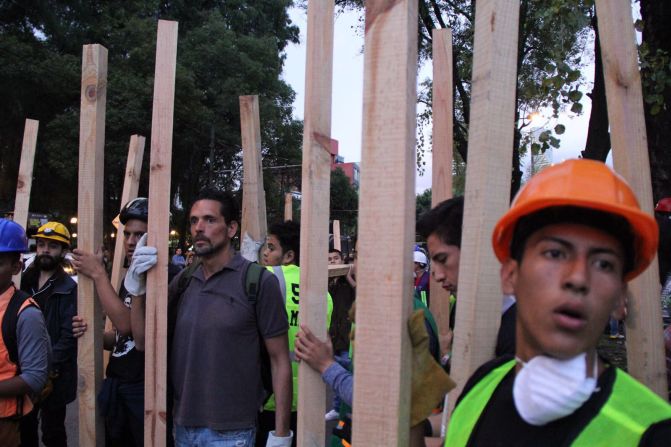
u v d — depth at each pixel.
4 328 2.80
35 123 3.64
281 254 4.33
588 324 0.88
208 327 2.63
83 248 2.70
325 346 2.02
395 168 1.10
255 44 23.73
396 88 1.10
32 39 19.48
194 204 2.76
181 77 20.20
